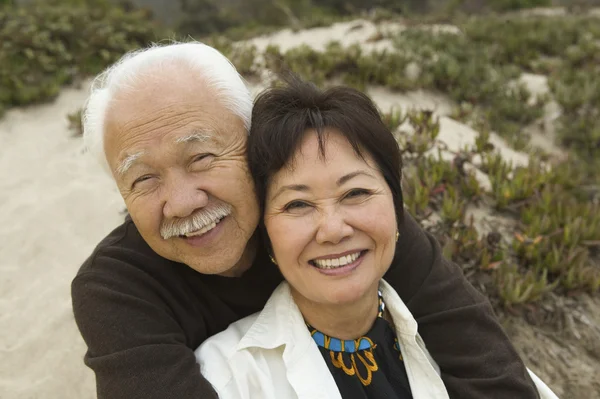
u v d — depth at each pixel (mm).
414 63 7391
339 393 1639
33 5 9352
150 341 1610
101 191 4422
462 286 1978
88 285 1677
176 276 1797
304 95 1555
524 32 9414
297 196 1511
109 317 1620
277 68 6195
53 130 5652
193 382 1562
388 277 1988
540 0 14266
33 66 6570
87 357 1673
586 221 3719
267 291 1976
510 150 5613
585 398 2891
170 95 1513
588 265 3547
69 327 3281
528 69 8430
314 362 1650
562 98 6984
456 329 1865
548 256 3352
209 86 1555
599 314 3230
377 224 1533
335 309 1646
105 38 7359
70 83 6586
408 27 9094
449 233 3436
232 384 1621
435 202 3689
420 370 1745
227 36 10133
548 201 3754
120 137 1527
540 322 3162
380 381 1701
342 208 1518
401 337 1770
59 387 2953
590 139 6418
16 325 3344
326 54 6895
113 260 1714
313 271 1555
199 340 1868
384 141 1588
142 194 1563
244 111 1618
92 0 10203
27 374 3041
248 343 1655
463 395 1796
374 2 20578
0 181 4793
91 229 4070
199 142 1524
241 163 1600
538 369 2977
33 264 3820
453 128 5582
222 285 1880
